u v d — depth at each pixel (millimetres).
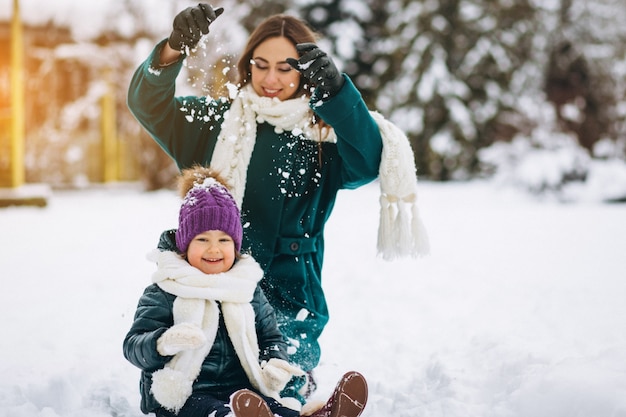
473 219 14359
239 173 3840
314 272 3998
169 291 3305
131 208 16250
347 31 22781
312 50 3498
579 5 23062
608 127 22516
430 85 23109
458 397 3895
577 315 5809
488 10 23438
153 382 3162
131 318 6320
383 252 3930
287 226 3885
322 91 3615
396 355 5141
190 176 3656
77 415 3789
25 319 6254
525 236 11758
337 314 6629
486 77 23719
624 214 15086
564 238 11406
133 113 3930
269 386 3295
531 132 21891
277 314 3824
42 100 20984
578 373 3578
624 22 23094
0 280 8164
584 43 22797
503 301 6867
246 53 4008
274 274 3852
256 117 3924
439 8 23422
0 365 4715
